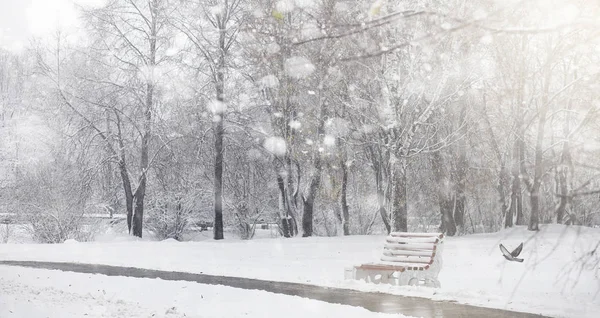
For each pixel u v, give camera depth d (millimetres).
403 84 32562
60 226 43969
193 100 45219
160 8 44656
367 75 33594
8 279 16266
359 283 15109
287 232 45781
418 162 43719
